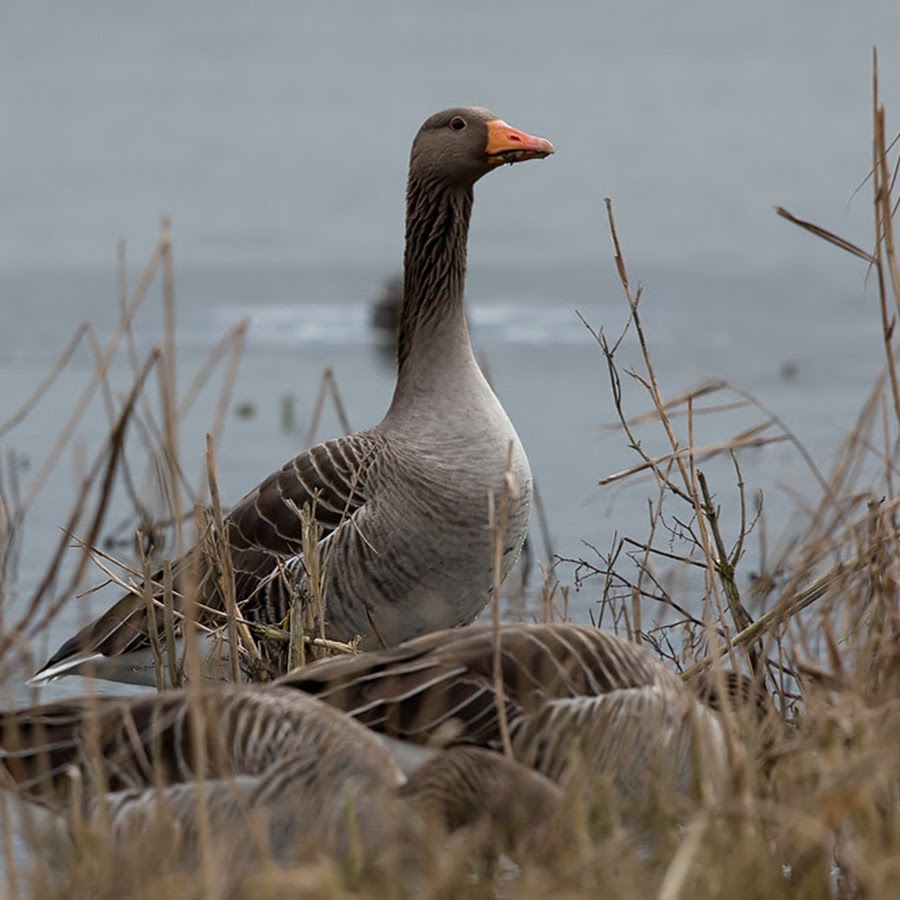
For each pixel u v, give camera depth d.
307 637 13.02
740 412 27.06
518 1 194.75
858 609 12.30
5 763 9.91
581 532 19.84
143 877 9.01
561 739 10.14
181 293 44.06
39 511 21.64
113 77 117.19
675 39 143.88
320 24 168.00
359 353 34.72
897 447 14.01
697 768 10.11
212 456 12.63
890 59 120.69
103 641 14.23
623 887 8.49
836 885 9.79
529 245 51.91
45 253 51.56
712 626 11.29
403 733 10.03
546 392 29.62
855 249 11.81
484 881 9.13
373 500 13.97
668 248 50.78
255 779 9.52
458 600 14.20
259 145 81.62
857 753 9.65
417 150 14.90
